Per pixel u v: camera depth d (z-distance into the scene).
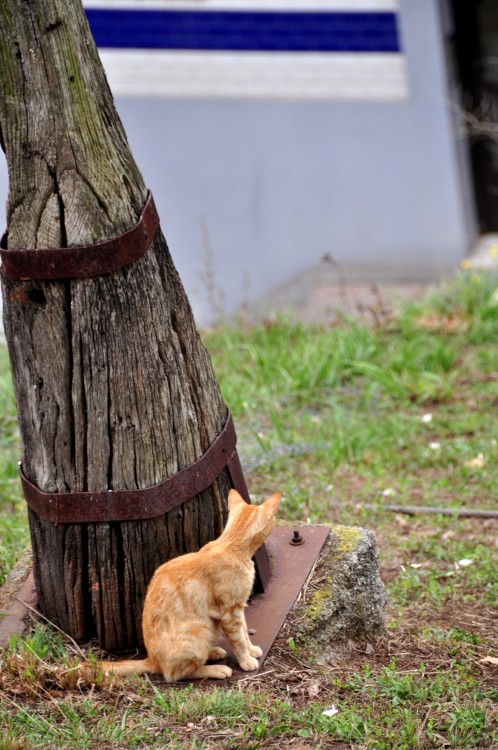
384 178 14.34
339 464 8.99
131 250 4.92
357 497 8.38
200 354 5.36
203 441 5.31
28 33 4.76
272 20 13.60
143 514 5.07
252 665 5.05
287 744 4.55
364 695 5.04
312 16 13.72
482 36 14.74
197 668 4.96
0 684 4.94
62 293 4.95
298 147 14.04
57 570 5.27
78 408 5.04
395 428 9.73
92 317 4.95
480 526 7.84
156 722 4.64
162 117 13.46
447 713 4.88
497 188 15.23
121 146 5.01
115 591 5.20
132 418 5.04
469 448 9.23
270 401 10.12
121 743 4.49
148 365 5.04
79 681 4.93
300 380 10.70
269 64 13.72
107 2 12.96
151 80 13.34
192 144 13.64
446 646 5.82
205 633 4.91
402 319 12.61
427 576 7.02
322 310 13.96
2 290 5.06
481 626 6.23
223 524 5.43
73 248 4.85
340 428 9.53
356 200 14.33
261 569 5.51
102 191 4.89
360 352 11.44
